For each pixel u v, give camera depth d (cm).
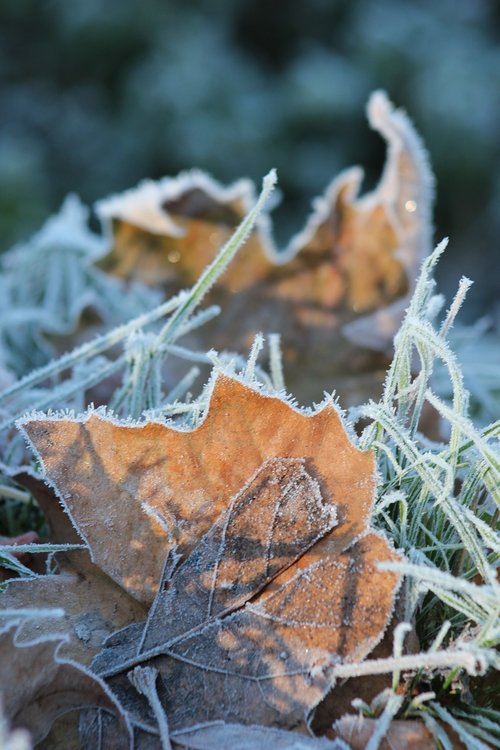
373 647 54
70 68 314
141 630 55
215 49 301
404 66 280
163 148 282
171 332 61
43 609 54
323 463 55
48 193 269
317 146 282
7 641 53
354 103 280
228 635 55
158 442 56
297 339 76
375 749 53
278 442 56
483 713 55
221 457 56
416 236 75
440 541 57
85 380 62
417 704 54
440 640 54
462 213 270
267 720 54
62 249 94
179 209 80
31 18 317
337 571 55
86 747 54
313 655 54
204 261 80
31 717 53
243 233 60
